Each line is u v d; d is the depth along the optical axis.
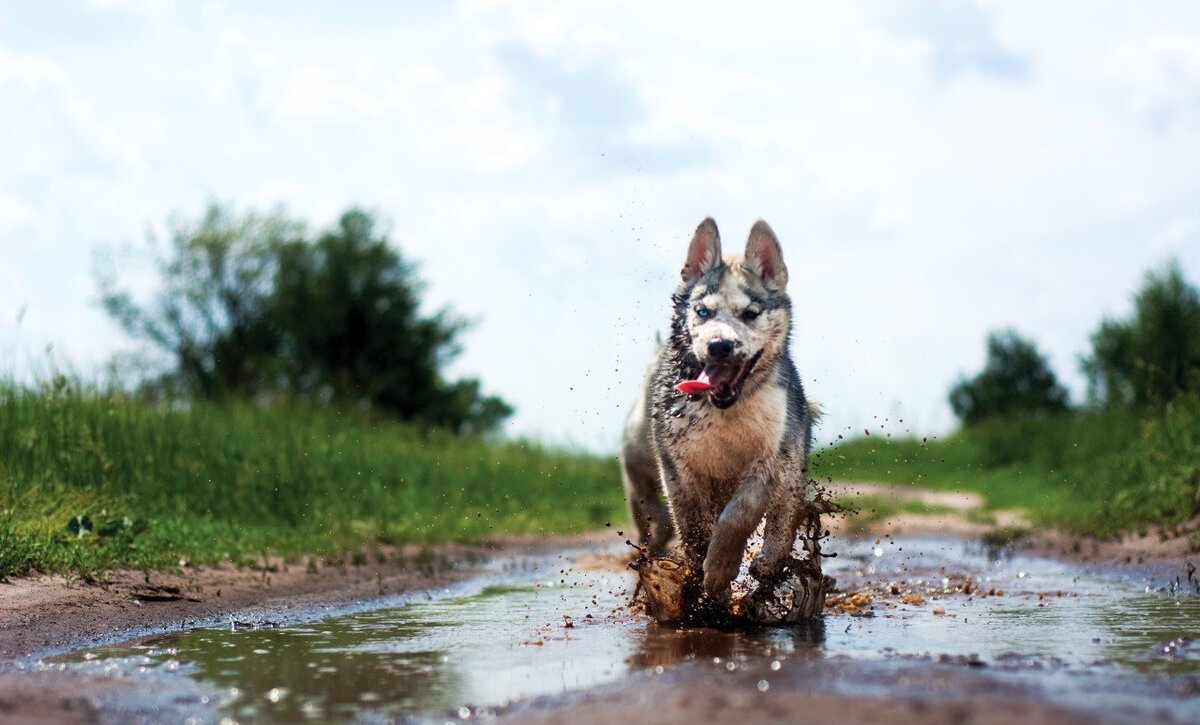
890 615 7.15
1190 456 12.52
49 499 9.47
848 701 4.23
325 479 13.12
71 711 4.62
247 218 42.25
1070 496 15.09
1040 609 7.35
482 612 7.56
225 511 11.24
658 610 6.85
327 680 5.26
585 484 17.73
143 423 12.14
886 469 22.58
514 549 12.12
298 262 41.84
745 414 6.65
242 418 14.41
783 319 6.93
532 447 20.36
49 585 7.49
